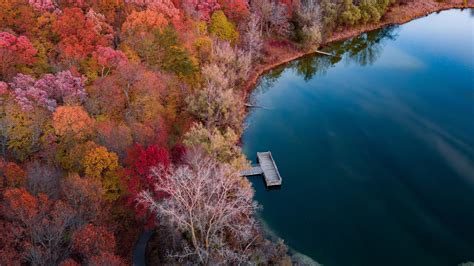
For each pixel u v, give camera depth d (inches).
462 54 3779.5
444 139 2596.0
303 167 2357.3
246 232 1520.7
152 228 1696.6
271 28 3895.2
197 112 2385.6
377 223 1958.7
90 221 1411.2
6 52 1833.2
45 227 1266.0
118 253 1620.3
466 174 2279.8
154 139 1945.1
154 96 2127.2
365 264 1749.5
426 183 2217.0
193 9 2987.2
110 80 2018.9
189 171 1537.9
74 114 1705.2
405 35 4315.9
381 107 2992.1
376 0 4471.0
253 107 3014.3
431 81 3341.5
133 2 2620.6
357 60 3868.1
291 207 2063.2
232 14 3408.0
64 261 1176.8
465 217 1990.7
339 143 2578.7
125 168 1620.3
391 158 2431.1
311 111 2965.1
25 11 2140.7
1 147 1668.3
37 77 1964.8
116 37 2444.6
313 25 3789.4
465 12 4911.4
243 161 1904.5
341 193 2155.5
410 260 1763.0
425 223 1953.7
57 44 2134.6
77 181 1416.1
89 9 2449.6
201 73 2664.9
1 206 1278.3
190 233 1592.0
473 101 3021.7
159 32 2410.2
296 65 3814.0
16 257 1163.3
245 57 3014.3
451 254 1788.9
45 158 1660.9
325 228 1934.1
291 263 1665.8
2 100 1679.4
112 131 1765.5
